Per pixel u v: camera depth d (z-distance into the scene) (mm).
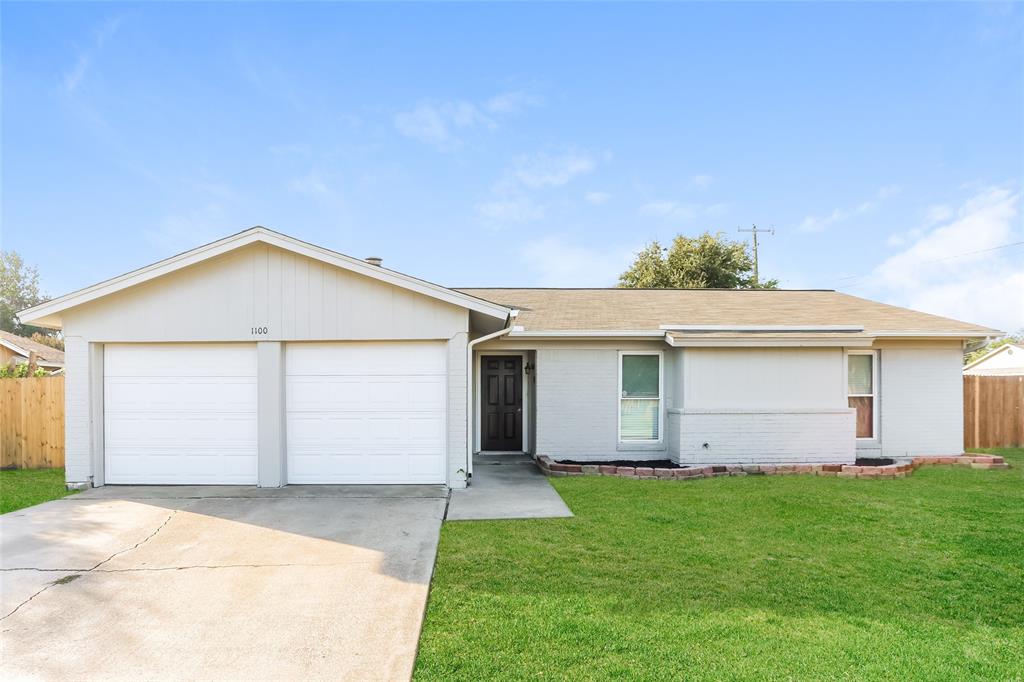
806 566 5430
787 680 3477
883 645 3910
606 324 11781
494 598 4676
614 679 3488
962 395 11984
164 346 9078
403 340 9055
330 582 5078
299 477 9086
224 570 5383
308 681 3529
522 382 12852
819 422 11016
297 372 9117
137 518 7137
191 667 3699
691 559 5598
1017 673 3570
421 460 9133
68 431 8930
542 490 8875
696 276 31719
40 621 4340
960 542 6188
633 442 11586
